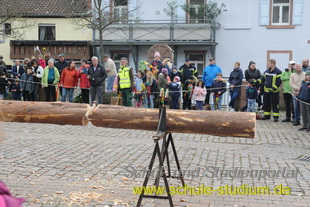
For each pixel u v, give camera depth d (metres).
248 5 22.95
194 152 8.59
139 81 14.53
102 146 9.06
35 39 25.14
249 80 13.90
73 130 11.18
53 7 25.19
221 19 23.27
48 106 5.42
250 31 23.05
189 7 22.92
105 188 6.05
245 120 4.89
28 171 6.93
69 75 15.35
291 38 22.75
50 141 9.59
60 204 5.34
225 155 8.36
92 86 14.66
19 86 15.84
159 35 23.27
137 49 23.94
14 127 11.54
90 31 24.66
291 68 13.13
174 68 14.88
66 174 6.78
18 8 20.89
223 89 14.17
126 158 7.93
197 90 14.06
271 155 8.42
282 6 22.83
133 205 5.35
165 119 5.11
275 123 13.05
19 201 2.09
